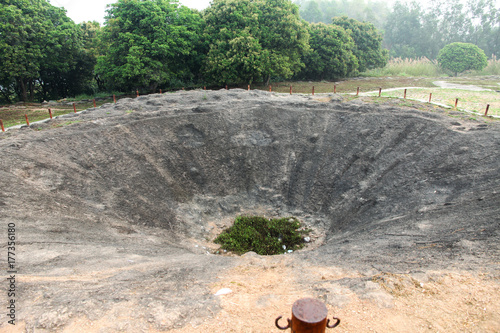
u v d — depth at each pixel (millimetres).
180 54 31062
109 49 28922
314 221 15078
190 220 14734
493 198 10523
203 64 31750
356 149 16719
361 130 17422
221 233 14648
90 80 36219
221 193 16422
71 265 8836
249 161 17469
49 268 8547
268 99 20484
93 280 7961
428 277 7246
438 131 15633
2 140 14445
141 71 27219
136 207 13727
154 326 6184
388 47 74938
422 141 15523
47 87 35438
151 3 28344
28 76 27906
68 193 12727
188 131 17703
